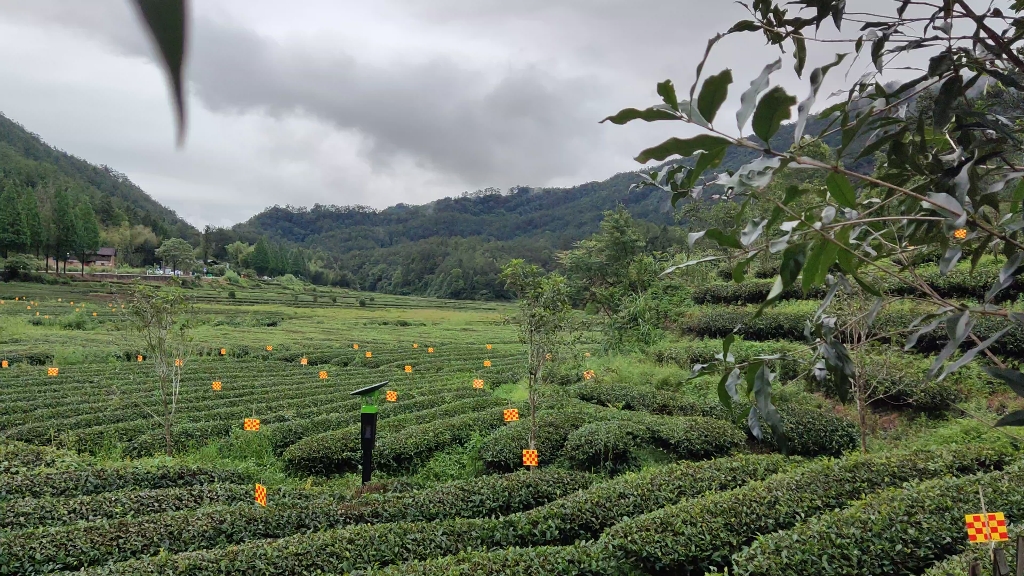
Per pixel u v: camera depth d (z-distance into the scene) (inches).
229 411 619.5
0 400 684.7
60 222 2679.6
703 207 927.0
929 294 70.4
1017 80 65.4
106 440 511.8
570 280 1047.6
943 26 65.2
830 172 58.4
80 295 2295.8
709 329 767.7
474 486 359.6
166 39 15.8
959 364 58.1
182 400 700.7
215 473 426.0
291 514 318.0
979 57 64.1
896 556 234.8
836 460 352.2
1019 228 64.7
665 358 716.0
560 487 370.3
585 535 305.0
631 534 271.3
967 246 83.5
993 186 68.8
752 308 799.7
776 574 229.8
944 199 57.5
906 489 284.7
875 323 534.9
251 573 251.0
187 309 510.3
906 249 80.1
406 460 486.9
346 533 283.0
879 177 78.0
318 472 474.3
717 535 271.7
